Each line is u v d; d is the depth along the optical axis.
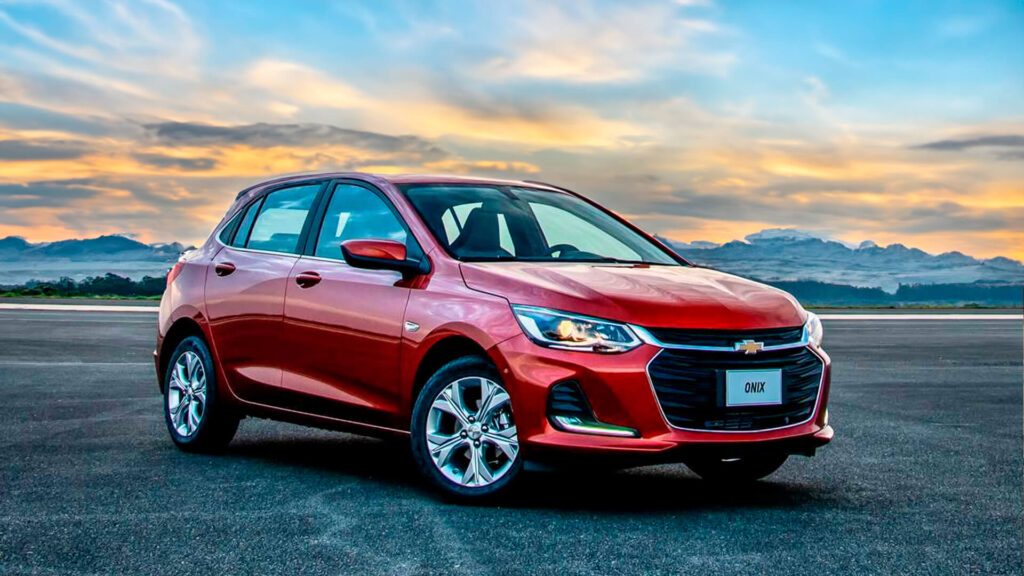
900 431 8.10
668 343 4.81
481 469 5.10
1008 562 4.12
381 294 5.62
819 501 5.32
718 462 5.85
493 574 3.88
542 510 4.99
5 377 11.29
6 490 5.43
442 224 5.74
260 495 5.33
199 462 6.37
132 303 35.78
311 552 4.19
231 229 7.07
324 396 5.90
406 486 5.61
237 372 6.54
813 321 5.39
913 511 5.08
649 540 4.40
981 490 5.67
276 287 6.30
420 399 5.27
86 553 4.18
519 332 4.96
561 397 4.84
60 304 33.62
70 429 7.67
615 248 6.14
